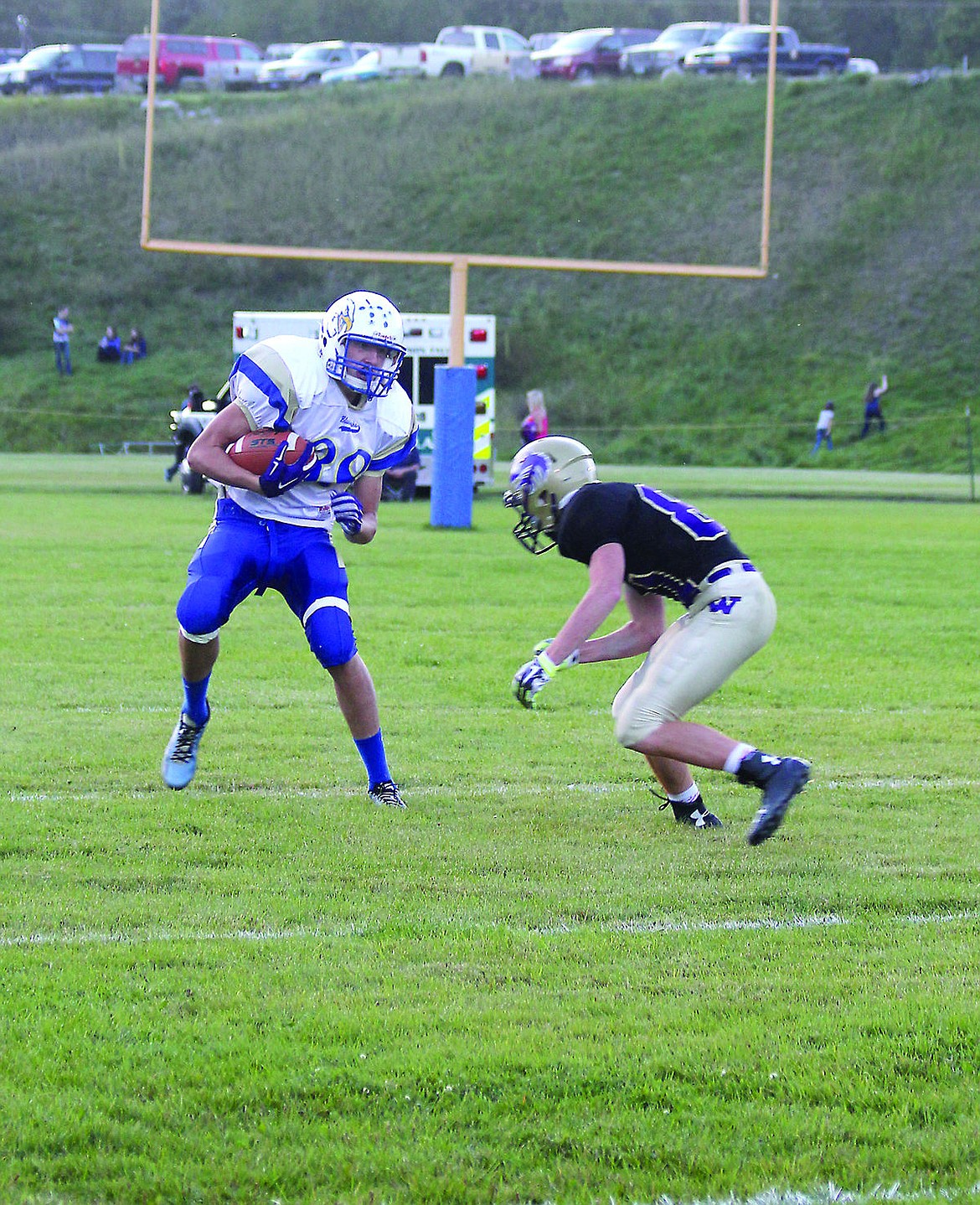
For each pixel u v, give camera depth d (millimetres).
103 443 113125
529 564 43469
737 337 125875
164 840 16188
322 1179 8805
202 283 130750
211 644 17375
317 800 18219
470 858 15750
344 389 17406
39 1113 9461
